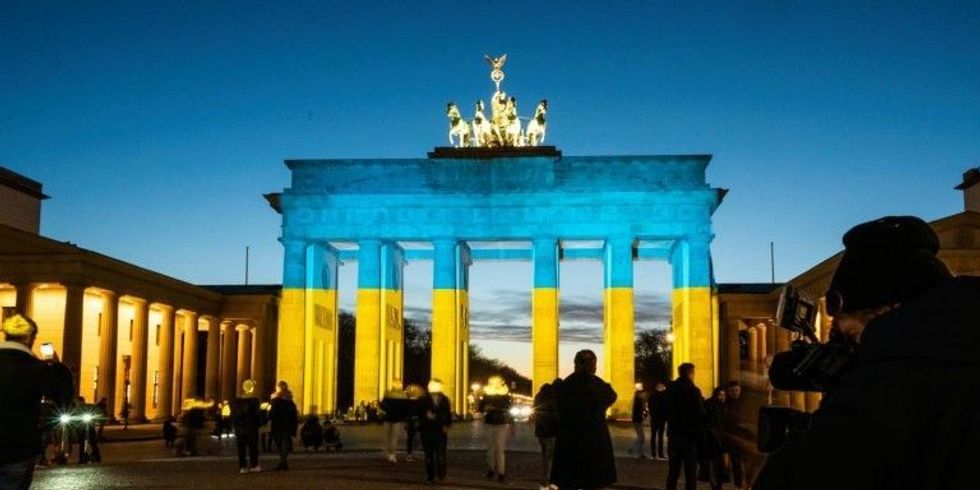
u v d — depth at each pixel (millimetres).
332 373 104000
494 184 98125
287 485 30281
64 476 33625
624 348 94250
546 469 28906
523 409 96375
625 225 96250
